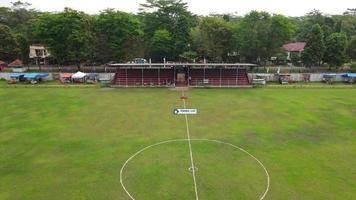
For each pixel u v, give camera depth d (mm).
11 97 56562
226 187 25375
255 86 68562
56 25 82438
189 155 31422
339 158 30875
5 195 23969
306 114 46156
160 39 91000
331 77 74625
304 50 89000
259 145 34156
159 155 31391
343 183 25984
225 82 70250
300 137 36656
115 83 69438
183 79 71875
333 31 118438
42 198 23625
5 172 27641
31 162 29625
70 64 93750
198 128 39719
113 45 84875
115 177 26859
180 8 100625
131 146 33656
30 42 105062
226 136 36875
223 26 89062
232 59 97312
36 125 40469
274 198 23797
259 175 27328
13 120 42625
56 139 35531
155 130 38875
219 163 29656
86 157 30781
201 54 94562
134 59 92250
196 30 91562
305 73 79750
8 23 129000
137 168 28547
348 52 88750
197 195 24188
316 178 26828
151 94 60062
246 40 85438
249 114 46094
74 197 23781
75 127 39812
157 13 100312
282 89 65812
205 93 61312
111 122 41969
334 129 39531
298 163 29703
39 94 59344
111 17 84812
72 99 55250
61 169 28234
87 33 85250
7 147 33188
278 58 102062
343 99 56125
